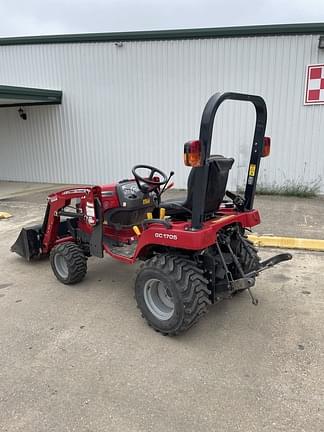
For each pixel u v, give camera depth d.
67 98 10.24
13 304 3.46
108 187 3.63
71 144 10.59
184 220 3.05
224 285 2.87
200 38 8.42
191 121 9.03
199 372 2.42
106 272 4.18
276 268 4.14
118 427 1.99
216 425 1.98
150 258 3.12
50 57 10.12
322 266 4.16
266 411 2.08
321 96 7.80
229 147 8.82
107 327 3.01
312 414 2.05
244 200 3.18
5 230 6.02
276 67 8.00
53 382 2.36
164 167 9.58
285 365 2.47
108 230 3.77
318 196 8.20
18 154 11.56
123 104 9.61
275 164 8.48
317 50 7.63
